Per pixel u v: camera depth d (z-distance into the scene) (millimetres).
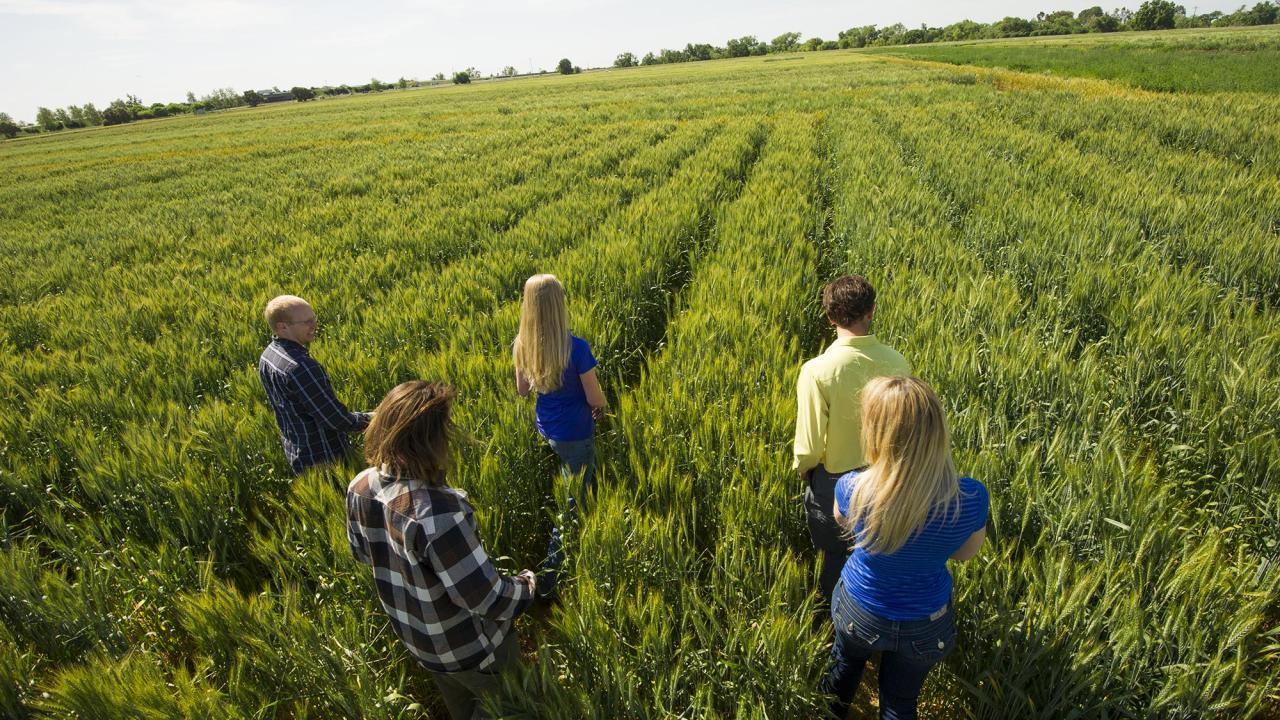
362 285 7777
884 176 11250
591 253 7406
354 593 2898
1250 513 3213
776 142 17859
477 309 6516
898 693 2127
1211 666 2125
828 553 2756
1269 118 17094
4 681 2387
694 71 85500
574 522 3104
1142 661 2248
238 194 16891
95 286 9141
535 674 2311
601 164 15586
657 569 2801
